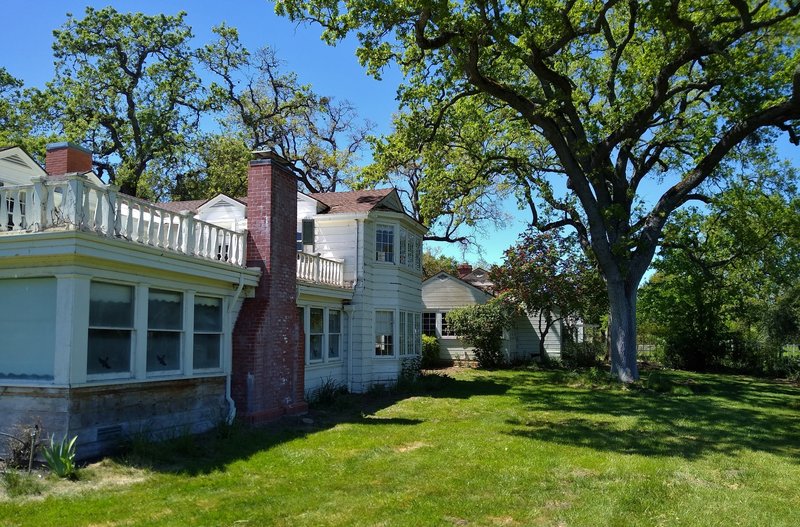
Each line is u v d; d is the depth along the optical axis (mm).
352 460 8805
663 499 7016
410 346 20984
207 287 10875
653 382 19031
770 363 26484
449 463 8688
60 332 7945
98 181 14211
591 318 29406
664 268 26078
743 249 23188
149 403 9336
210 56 35438
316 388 15820
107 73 32156
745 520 6250
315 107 37844
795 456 9555
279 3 15445
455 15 15211
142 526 5680
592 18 17641
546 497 6984
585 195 20422
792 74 18672
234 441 9867
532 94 20453
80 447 7988
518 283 26609
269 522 5906
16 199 8422
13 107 31719
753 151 22078
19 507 6117
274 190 12430
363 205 19328
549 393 17938
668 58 18734
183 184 35750
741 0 15594
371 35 15531
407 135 20219
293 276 13320
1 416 8164
